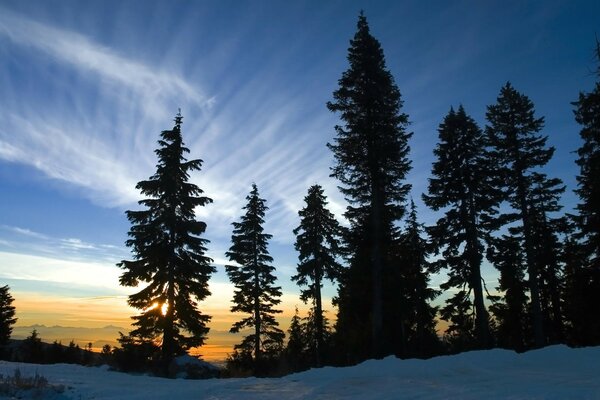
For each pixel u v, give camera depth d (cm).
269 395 1000
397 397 886
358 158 2239
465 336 2955
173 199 2639
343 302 3300
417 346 3341
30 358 3114
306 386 1134
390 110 2303
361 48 2397
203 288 2553
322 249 3512
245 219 3612
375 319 2109
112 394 1055
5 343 4272
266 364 3155
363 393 972
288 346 3703
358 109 2327
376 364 1477
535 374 1146
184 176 2747
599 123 2603
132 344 2309
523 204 2884
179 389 1139
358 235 2305
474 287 2611
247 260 3544
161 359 2136
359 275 2920
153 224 2547
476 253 2619
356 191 2317
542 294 3425
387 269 2795
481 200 2680
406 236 3259
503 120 3005
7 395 967
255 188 3681
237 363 3136
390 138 2259
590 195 2684
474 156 2808
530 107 2984
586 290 2772
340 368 1452
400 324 3042
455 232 2725
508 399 774
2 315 4922
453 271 2720
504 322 3569
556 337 3297
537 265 3116
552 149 2883
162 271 2483
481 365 1380
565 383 942
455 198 2731
